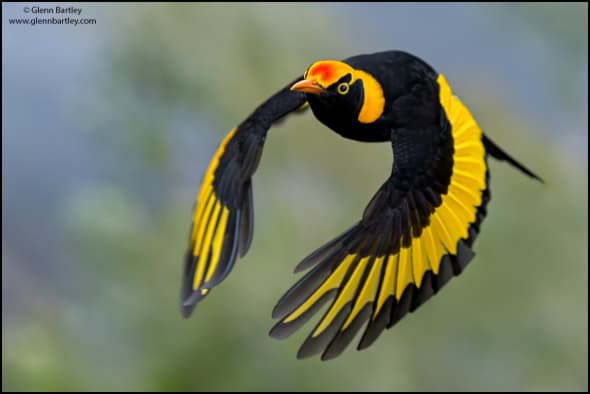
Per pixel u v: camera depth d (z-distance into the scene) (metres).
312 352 6.15
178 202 14.38
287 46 15.05
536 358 14.12
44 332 13.35
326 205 14.41
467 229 6.37
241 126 7.21
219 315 13.16
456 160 6.41
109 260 13.30
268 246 13.38
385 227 6.30
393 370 13.55
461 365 14.09
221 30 14.86
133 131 14.48
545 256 14.12
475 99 15.04
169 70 14.59
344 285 6.23
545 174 14.36
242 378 13.10
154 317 13.21
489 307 14.05
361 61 6.50
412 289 6.29
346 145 14.59
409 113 6.43
